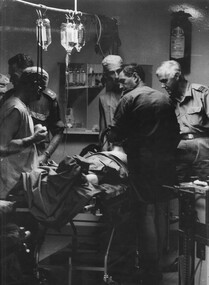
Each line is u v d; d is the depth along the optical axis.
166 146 2.99
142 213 3.00
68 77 3.05
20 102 3.09
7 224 3.08
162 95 2.99
